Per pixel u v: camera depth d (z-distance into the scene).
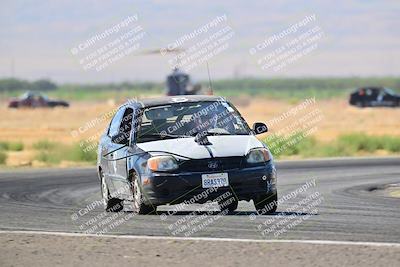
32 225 42.94
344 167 80.31
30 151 122.06
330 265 30.36
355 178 69.06
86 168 86.12
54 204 53.72
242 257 32.06
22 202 55.16
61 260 32.47
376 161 87.38
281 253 32.59
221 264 31.00
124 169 46.75
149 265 31.16
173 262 31.53
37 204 53.78
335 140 113.56
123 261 31.95
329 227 39.31
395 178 68.38
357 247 33.34
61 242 36.25
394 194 56.75
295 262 30.98
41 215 47.34
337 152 102.12
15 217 46.50
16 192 62.41
